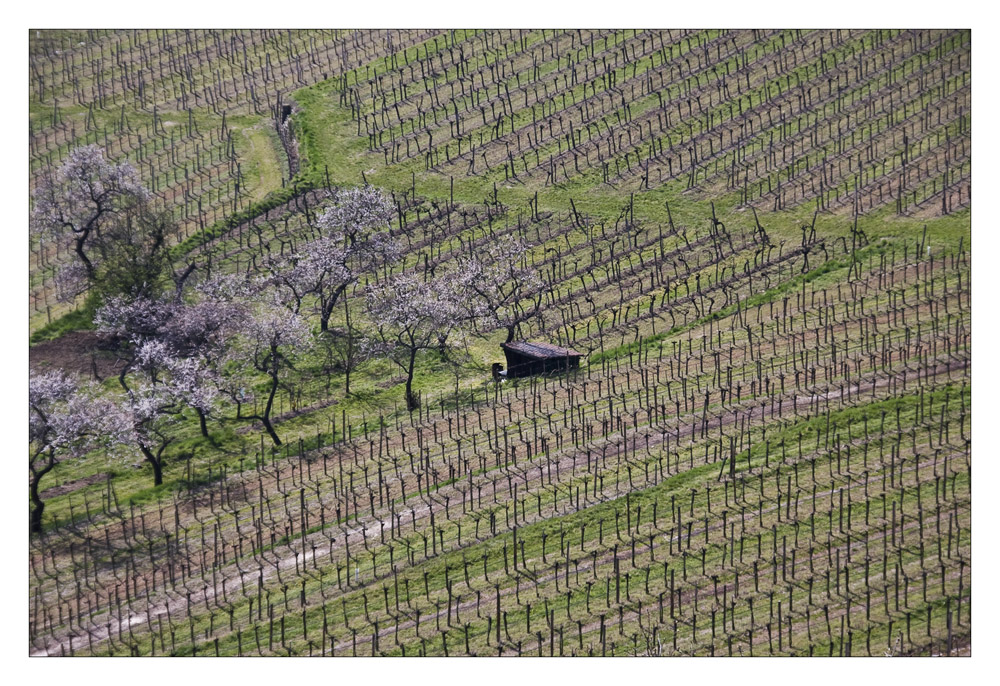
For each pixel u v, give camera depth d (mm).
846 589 199375
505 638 195375
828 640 192125
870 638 192375
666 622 196375
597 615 198250
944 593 198125
